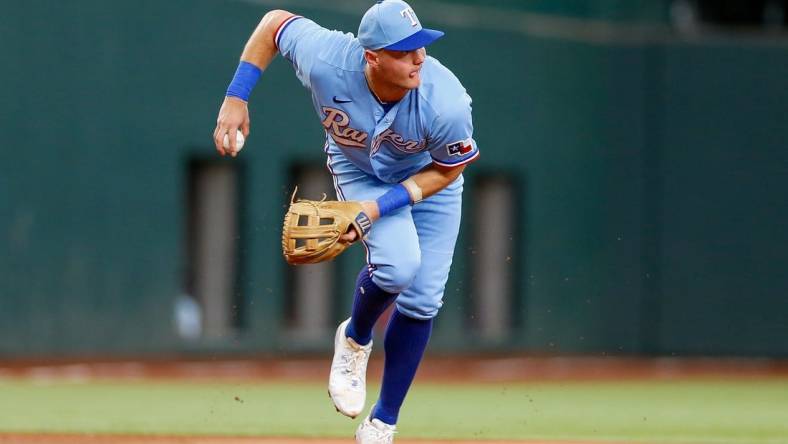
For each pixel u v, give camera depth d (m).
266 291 47.72
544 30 53.22
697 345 52.62
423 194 16.67
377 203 16.44
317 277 49.28
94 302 43.78
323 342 49.12
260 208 47.41
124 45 44.22
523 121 52.78
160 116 45.12
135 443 21.62
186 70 45.62
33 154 42.25
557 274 53.62
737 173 52.12
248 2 46.75
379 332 49.47
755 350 51.97
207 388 37.72
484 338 52.34
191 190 46.44
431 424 27.86
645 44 53.28
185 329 46.38
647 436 25.34
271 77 47.62
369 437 17.97
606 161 53.88
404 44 15.06
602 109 53.94
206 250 46.81
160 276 45.34
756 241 51.97
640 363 53.16
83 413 29.28
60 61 42.78
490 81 51.84
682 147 52.75
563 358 53.53
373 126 16.08
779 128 51.75
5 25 41.56
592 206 54.03
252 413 30.00
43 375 40.78
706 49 52.41
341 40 16.19
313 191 49.19
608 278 53.84
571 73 53.75
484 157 51.72
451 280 51.59
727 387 41.91
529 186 53.03
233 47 46.62
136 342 44.84
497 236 52.75
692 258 52.59
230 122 16.83
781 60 51.72
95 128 43.62
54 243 42.81
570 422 28.89
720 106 52.28
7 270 41.72
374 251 16.66
